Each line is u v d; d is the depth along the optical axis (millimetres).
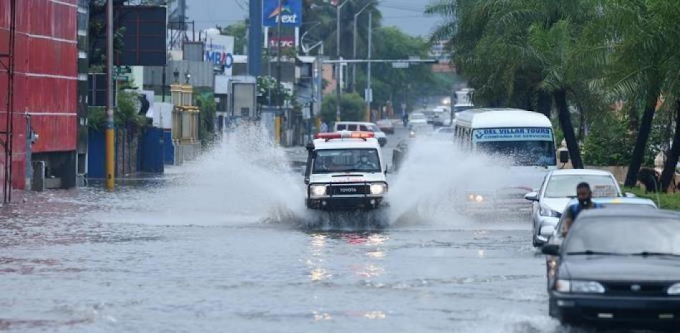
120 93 128750
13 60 84438
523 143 73062
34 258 50469
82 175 106750
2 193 87438
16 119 90312
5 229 64062
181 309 36594
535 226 54438
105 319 34625
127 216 73375
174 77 175625
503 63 101250
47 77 97375
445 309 36688
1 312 35875
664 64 71188
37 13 94625
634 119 95375
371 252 53094
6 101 87500
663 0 70250
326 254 52219
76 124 105000
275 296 39344
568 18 98062
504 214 70250
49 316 35156
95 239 59000
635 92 73562
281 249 54375
